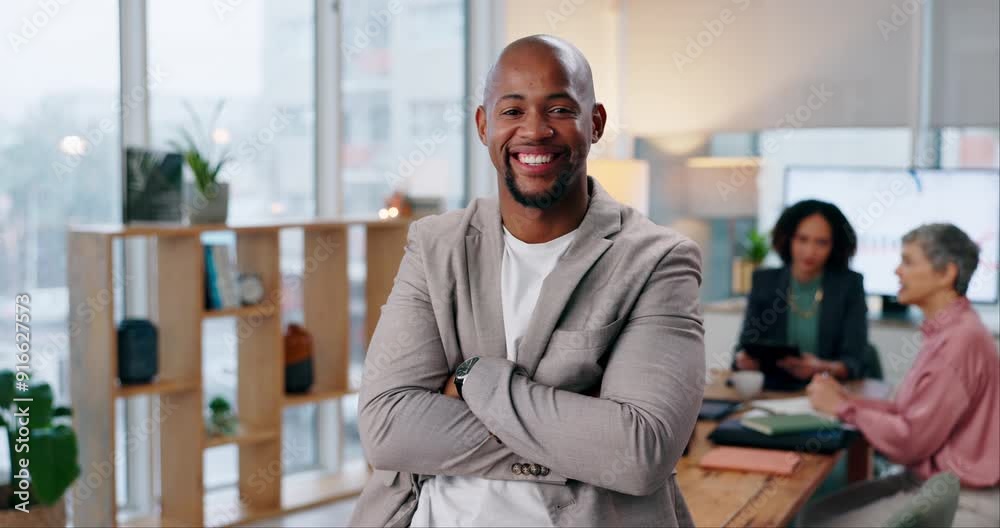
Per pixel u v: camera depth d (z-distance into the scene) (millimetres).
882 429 2713
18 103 3324
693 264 1398
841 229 3691
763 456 2527
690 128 5289
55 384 3469
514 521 1312
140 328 3346
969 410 2664
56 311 3459
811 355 3537
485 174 5027
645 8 5391
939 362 2688
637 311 1359
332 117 4324
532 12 4930
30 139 3361
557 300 1351
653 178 5441
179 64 3799
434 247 1447
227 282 3557
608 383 1343
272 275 3674
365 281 4250
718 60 5168
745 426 2711
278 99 4172
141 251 3654
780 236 3801
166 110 3773
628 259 1363
